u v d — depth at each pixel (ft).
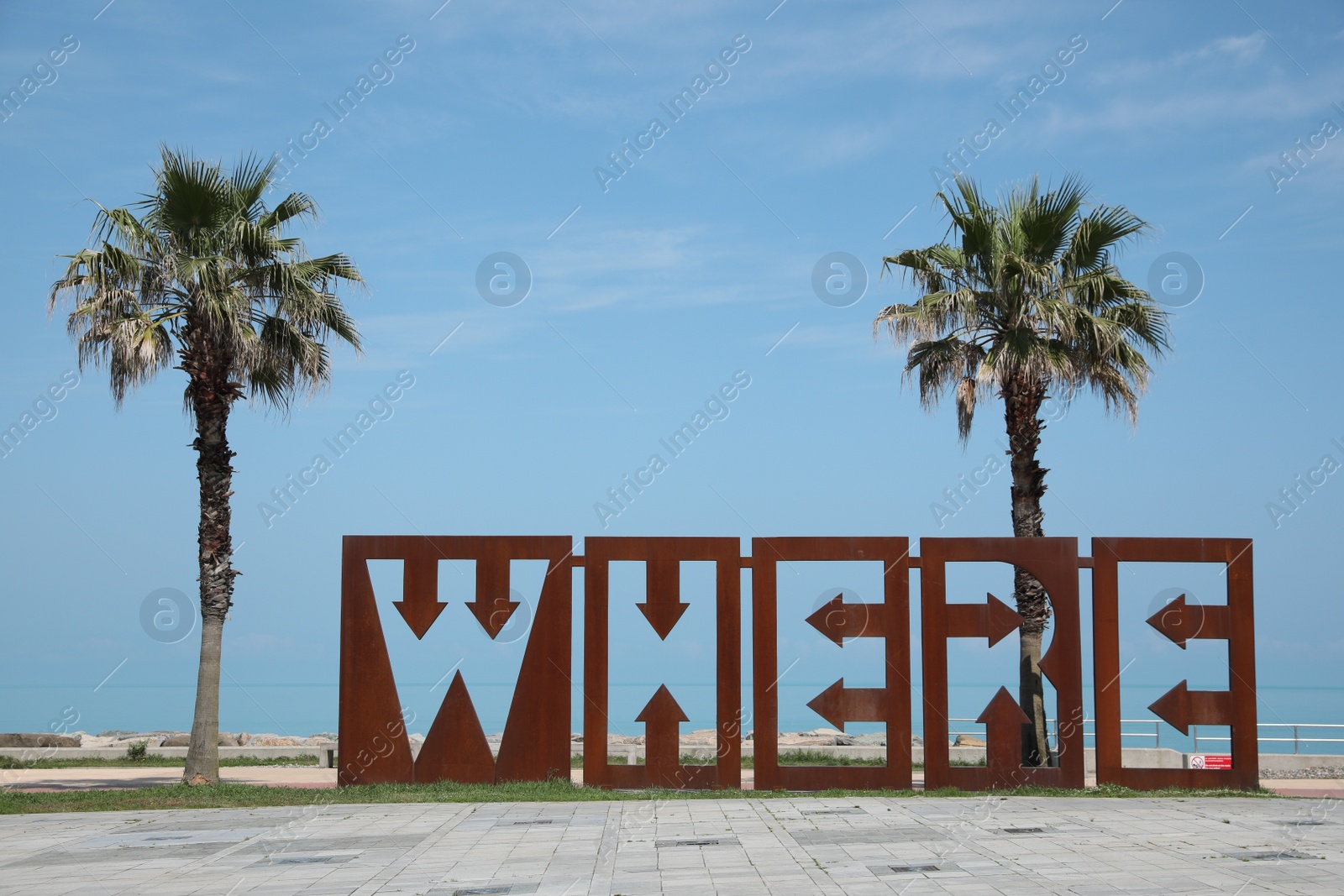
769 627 58.65
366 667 59.00
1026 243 64.39
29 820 50.49
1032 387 63.26
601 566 59.11
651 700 58.34
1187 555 58.80
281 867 38.55
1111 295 64.23
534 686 58.75
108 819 50.67
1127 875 34.83
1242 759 57.26
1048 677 58.03
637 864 38.11
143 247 59.16
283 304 61.93
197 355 60.85
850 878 35.17
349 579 59.26
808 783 57.67
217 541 61.31
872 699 58.13
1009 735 57.77
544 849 41.32
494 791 55.93
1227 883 33.30
